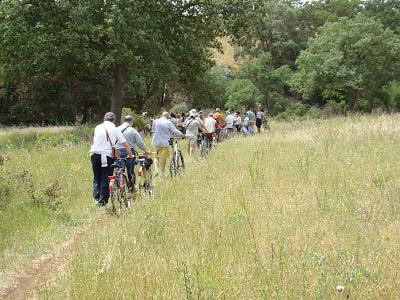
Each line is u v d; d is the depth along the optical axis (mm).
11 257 6902
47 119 51594
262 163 11578
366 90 52781
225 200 8055
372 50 49594
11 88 49625
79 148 17656
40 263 6684
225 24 28672
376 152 11438
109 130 9914
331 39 51156
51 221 8875
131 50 26516
